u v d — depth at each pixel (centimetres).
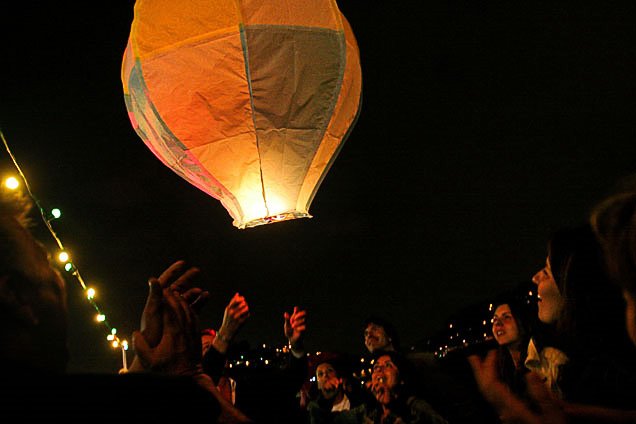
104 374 80
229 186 327
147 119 325
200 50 313
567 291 179
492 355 169
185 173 332
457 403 274
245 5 315
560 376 188
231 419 136
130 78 325
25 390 75
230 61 313
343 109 337
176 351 140
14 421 73
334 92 327
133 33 321
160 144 327
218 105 314
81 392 77
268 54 315
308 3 326
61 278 104
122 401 78
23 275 95
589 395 175
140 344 139
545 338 229
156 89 315
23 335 93
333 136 336
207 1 316
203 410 85
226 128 316
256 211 331
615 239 114
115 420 77
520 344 300
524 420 153
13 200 108
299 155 328
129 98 336
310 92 322
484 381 163
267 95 316
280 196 330
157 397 80
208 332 363
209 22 314
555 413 152
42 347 95
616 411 157
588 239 176
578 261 176
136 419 78
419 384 315
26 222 107
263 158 322
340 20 333
